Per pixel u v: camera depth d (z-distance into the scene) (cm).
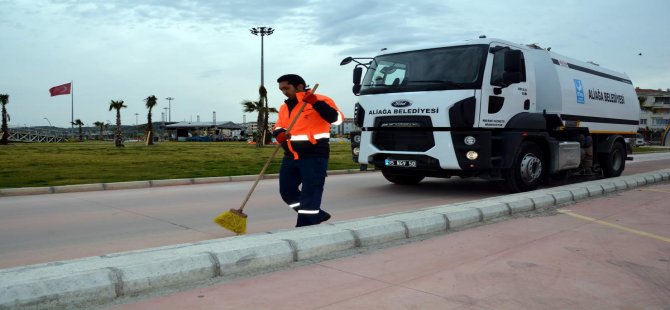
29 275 330
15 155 2059
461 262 430
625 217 643
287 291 354
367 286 367
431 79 869
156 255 386
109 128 8381
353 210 772
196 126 7662
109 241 549
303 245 436
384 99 906
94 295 328
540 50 1041
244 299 338
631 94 1416
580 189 817
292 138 523
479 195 955
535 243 498
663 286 375
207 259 382
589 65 1227
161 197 905
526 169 935
